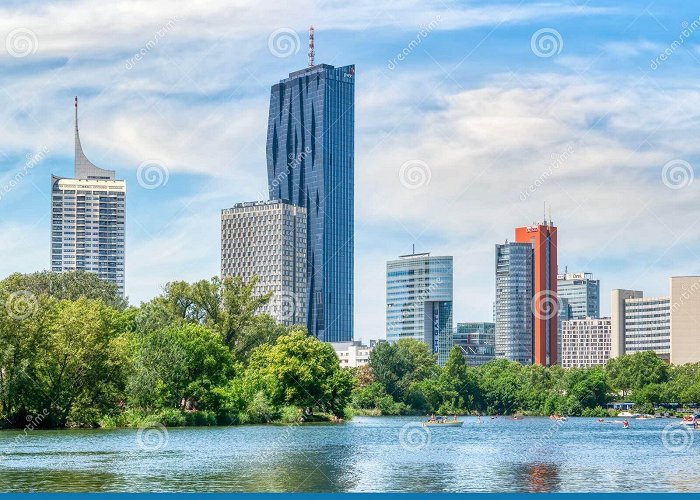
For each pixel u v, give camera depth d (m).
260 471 115.50
